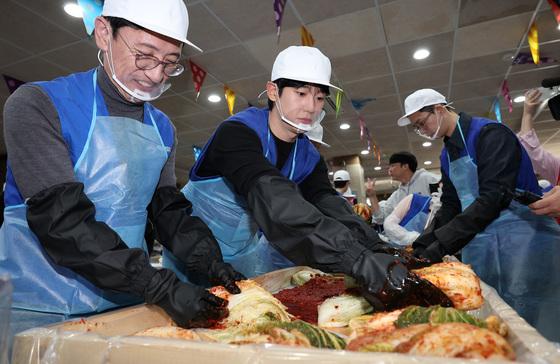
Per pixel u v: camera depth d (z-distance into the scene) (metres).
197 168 1.78
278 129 1.65
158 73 1.22
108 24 1.20
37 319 1.13
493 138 1.89
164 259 1.97
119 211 1.22
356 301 1.06
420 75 5.98
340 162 12.49
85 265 0.97
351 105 7.35
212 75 5.55
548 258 1.79
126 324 0.95
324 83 1.45
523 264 1.83
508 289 1.87
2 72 5.09
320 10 4.11
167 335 0.76
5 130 1.07
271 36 4.55
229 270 1.27
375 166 14.55
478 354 0.54
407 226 3.61
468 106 7.54
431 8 4.21
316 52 1.53
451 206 2.33
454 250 1.76
